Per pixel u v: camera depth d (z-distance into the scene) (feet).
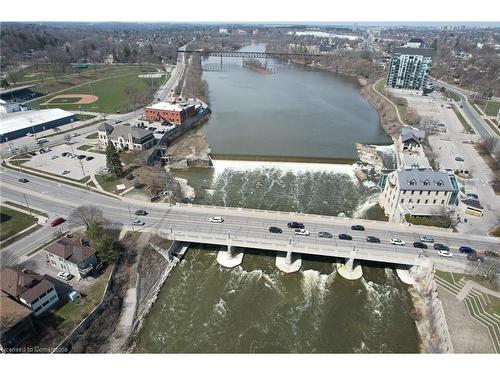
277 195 422.82
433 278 272.51
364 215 383.04
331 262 311.47
